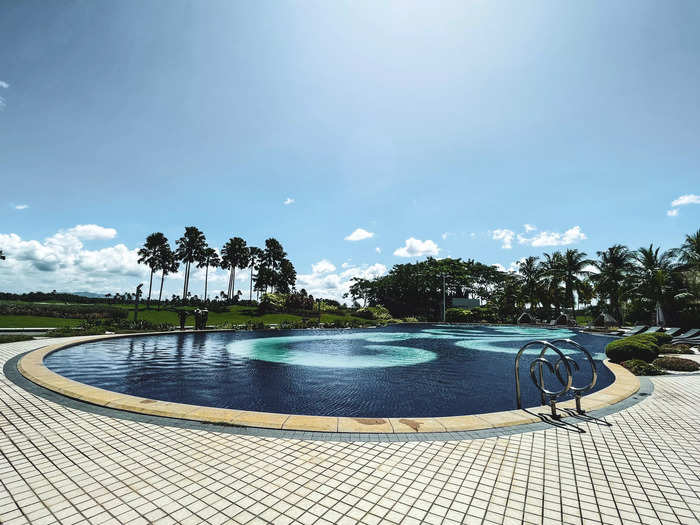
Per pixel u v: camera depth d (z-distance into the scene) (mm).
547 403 7152
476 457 4004
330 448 4246
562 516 2811
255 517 2768
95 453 4035
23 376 8148
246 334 25016
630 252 33562
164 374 10281
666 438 4641
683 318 27891
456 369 11820
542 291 43500
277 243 71375
